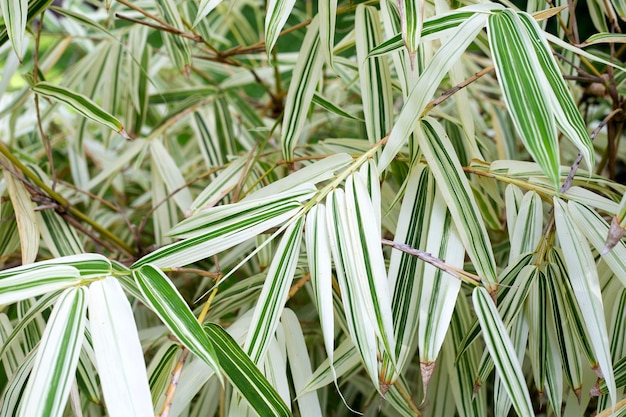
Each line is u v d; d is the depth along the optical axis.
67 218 1.17
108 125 0.97
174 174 1.26
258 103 1.78
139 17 1.40
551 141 0.81
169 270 0.92
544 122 0.82
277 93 1.50
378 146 0.94
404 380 1.03
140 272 0.85
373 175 0.91
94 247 1.36
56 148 1.81
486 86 1.61
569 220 0.91
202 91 1.44
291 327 0.96
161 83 1.81
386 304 0.85
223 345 0.88
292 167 1.05
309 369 0.95
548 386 0.94
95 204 1.37
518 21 0.87
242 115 1.48
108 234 1.21
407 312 0.92
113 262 0.87
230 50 1.27
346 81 1.25
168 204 1.28
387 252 1.21
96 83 1.37
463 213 0.92
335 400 1.25
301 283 1.01
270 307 0.88
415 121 0.90
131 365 0.79
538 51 0.86
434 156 0.94
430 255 0.90
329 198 0.90
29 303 1.06
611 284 0.98
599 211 1.12
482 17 0.89
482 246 0.91
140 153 1.29
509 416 1.20
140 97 1.34
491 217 1.09
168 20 1.17
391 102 1.00
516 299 0.93
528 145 0.81
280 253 0.89
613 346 0.94
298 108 1.02
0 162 1.07
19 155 1.37
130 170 1.79
